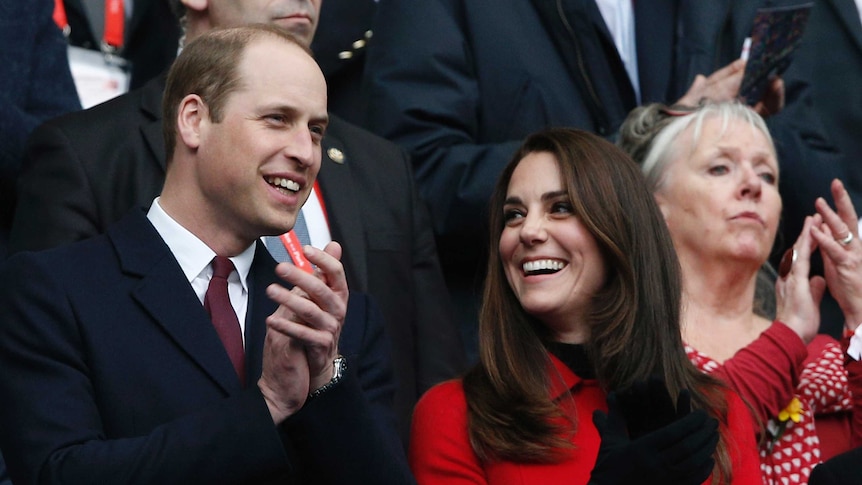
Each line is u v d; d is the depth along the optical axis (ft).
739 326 58.44
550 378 49.57
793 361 55.21
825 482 47.09
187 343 41.47
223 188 42.60
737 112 60.39
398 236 57.26
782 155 70.74
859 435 55.36
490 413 48.47
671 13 71.36
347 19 72.38
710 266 58.54
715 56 70.90
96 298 41.75
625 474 41.65
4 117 57.98
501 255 51.47
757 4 73.36
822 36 79.15
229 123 42.55
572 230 50.29
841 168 73.31
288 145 42.57
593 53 67.72
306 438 40.78
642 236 50.52
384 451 41.22
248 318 43.19
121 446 39.01
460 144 65.41
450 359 57.06
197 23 58.54
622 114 68.13
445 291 58.80
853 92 78.54
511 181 51.75
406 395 55.06
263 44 43.52
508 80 67.00
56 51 62.18
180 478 38.47
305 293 40.24
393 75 66.95
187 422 39.27
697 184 58.90
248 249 44.04
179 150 43.39
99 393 40.73
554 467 47.50
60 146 52.37
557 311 50.29
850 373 55.77
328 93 72.18
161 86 54.60
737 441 49.60
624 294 49.96
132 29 76.95
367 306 46.68
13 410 40.50
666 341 50.06
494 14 67.77
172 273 42.47
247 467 38.81
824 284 59.21
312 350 39.99
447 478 48.14
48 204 51.34
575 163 50.78
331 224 55.72
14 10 60.18
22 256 42.55
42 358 40.75
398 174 59.11
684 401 43.14
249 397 39.60
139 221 43.52
